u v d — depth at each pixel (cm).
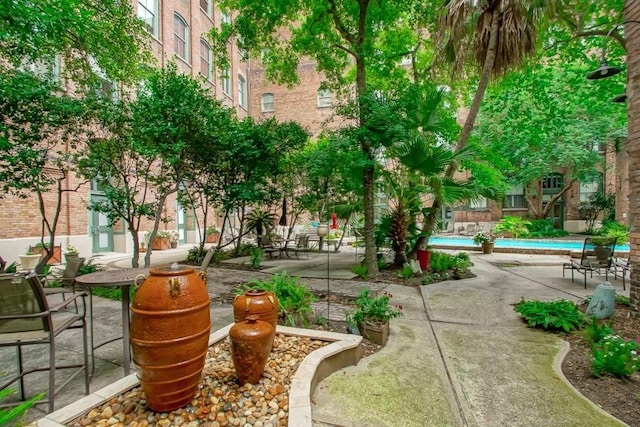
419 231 803
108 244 1192
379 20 861
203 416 203
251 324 239
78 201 985
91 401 208
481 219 2073
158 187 751
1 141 496
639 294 418
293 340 317
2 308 207
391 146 665
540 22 715
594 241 620
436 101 677
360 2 720
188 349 199
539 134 1405
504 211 2092
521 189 2089
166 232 1340
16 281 205
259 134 842
